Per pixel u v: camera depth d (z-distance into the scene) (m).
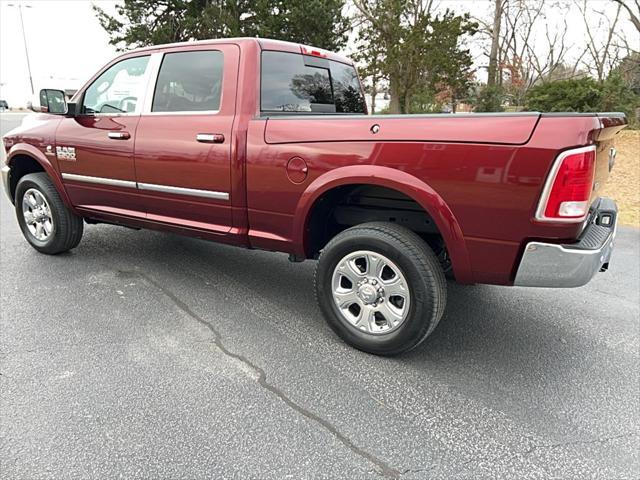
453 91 18.09
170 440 2.17
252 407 2.42
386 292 2.80
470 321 3.50
